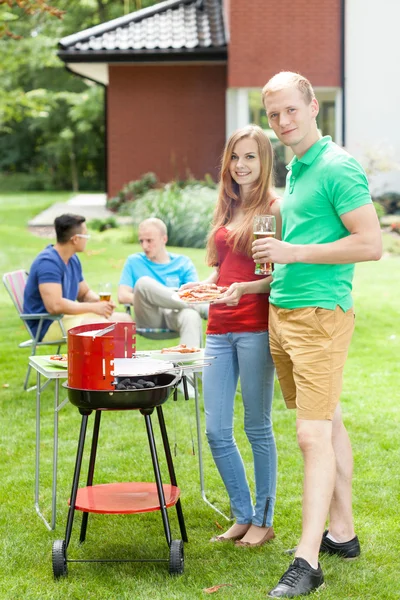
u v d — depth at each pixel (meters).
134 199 18.48
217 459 4.14
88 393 3.66
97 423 4.29
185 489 4.81
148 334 6.65
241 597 3.50
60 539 4.11
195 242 14.42
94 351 3.64
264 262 3.60
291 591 3.48
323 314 3.64
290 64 17.70
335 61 17.73
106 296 6.63
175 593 3.55
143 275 6.84
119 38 18.48
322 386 3.63
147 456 5.33
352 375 7.20
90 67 18.98
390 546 4.00
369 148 17.23
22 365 7.81
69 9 32.78
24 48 23.09
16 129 41.50
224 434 4.11
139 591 3.59
